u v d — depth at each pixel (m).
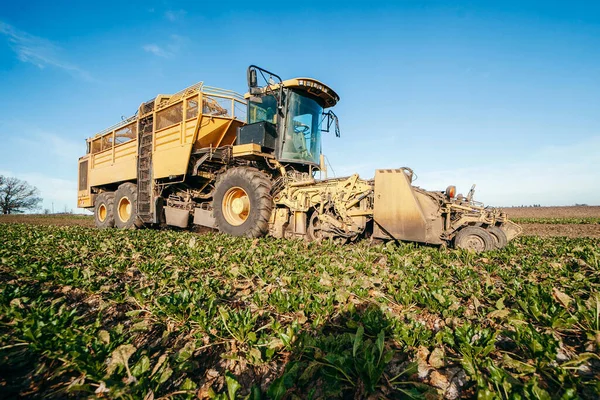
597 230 15.58
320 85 7.39
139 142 10.13
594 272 3.81
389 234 6.03
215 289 3.15
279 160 7.39
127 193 10.88
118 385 1.49
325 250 5.54
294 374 1.63
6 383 1.77
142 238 7.23
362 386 1.59
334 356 1.67
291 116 7.45
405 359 1.94
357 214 6.35
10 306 2.62
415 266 4.16
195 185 9.54
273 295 2.84
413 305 2.78
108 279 3.64
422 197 5.89
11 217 33.62
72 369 1.78
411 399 1.56
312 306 2.54
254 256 4.68
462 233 5.77
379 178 6.10
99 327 2.33
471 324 2.34
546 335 1.94
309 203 6.92
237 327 2.16
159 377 1.67
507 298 2.89
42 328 2.10
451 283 3.46
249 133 7.57
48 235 7.84
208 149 8.03
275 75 7.11
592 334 2.09
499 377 1.58
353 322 2.22
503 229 6.77
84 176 14.00
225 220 7.85
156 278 3.68
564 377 1.67
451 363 1.87
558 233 14.16
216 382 1.80
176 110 8.66
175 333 2.34
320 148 8.38
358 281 3.30
